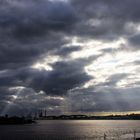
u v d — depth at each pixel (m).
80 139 172.12
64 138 182.50
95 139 162.88
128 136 172.25
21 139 181.88
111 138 163.00
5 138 190.88
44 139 177.75
